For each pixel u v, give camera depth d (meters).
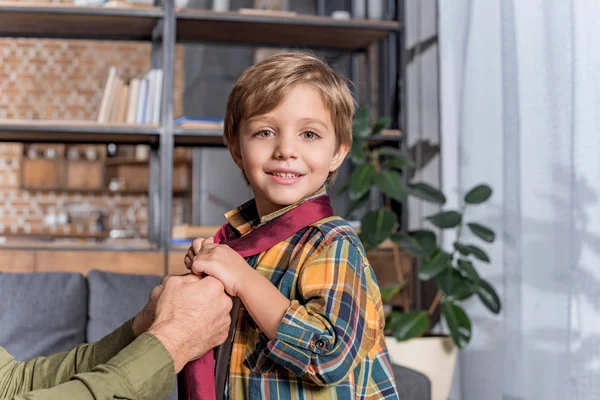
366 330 0.82
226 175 4.28
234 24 2.87
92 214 7.30
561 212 2.06
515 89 2.28
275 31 2.98
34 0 2.87
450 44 2.81
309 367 0.73
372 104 3.20
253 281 0.79
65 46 7.30
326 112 0.86
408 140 3.06
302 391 0.78
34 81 7.23
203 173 4.25
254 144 0.86
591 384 1.93
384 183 2.37
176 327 0.80
